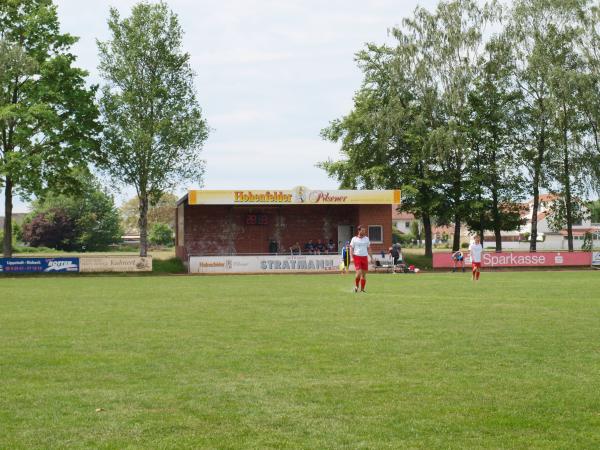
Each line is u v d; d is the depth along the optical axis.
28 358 11.67
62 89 52.47
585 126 60.09
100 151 55.78
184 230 58.16
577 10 59.12
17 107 49.66
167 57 58.47
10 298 25.50
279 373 10.30
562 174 61.97
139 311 19.91
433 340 13.52
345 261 49.72
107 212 131.25
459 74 59.78
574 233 131.00
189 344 13.16
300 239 59.84
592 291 27.58
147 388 9.34
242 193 53.69
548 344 12.95
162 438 7.11
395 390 9.13
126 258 51.03
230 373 10.31
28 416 7.95
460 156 60.09
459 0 60.88
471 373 10.23
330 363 11.09
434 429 7.38
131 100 56.62
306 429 7.39
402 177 61.34
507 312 18.91
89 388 9.37
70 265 49.88
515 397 8.73
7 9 51.91
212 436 7.16
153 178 57.12
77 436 7.20
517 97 61.50
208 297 25.41
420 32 61.19
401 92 61.53
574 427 7.46
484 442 6.94
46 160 52.69
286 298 24.59
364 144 63.72
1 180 51.94
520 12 60.34
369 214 58.19
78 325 16.36
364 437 7.11
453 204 61.53
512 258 55.88
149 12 58.56
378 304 21.72
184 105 59.22
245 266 52.59
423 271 54.47
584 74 57.31
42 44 52.84
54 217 125.31
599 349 12.37
